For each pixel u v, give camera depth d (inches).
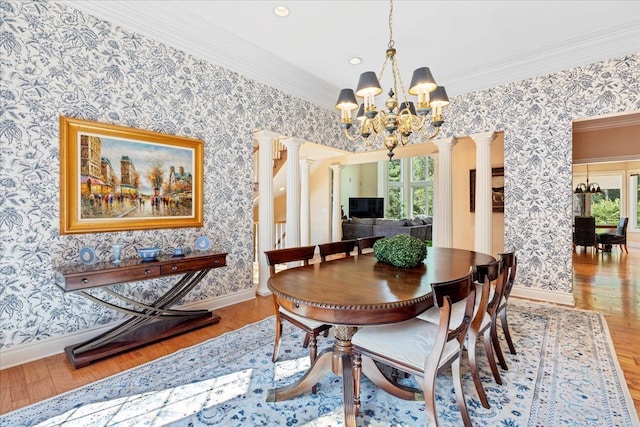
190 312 117.0
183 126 121.9
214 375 81.5
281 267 210.4
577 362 87.1
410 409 68.0
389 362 61.4
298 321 82.7
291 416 65.6
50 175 90.9
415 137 186.7
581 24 117.0
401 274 80.0
